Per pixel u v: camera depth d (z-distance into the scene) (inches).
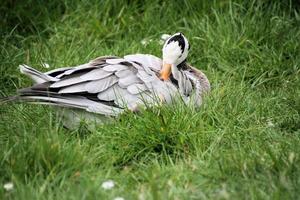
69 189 341.4
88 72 404.8
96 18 538.6
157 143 392.8
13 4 551.8
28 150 363.3
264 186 346.3
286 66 500.4
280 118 433.7
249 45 517.0
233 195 336.8
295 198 335.6
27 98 391.5
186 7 547.2
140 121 396.5
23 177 353.1
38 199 334.0
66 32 531.5
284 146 385.1
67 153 366.9
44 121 414.3
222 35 522.0
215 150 387.2
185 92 422.9
